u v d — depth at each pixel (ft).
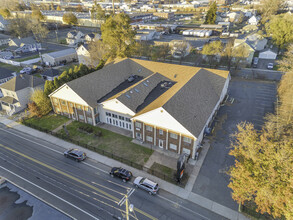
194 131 108.78
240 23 502.79
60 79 166.91
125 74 178.29
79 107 146.92
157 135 121.39
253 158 74.18
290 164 65.67
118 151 122.52
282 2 525.34
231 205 88.99
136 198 92.99
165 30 427.33
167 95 130.31
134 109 131.03
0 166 112.78
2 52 318.65
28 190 97.71
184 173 105.81
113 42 234.58
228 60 246.06
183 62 276.41
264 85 207.51
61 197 94.17
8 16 565.12
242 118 151.84
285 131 117.70
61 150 125.70
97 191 97.14
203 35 393.29
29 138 136.67
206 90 148.05
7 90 168.35
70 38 385.50
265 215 83.61
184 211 86.53
